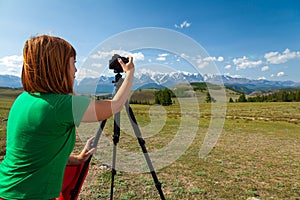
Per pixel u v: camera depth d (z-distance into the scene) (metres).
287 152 12.38
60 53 1.47
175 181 6.96
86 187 6.14
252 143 14.98
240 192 6.30
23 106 1.47
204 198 5.81
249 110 52.38
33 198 1.42
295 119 35.62
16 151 1.45
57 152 1.49
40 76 1.43
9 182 1.44
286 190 6.60
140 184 6.51
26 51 1.47
